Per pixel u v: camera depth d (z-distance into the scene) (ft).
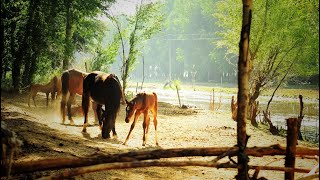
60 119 49.80
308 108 95.40
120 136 41.78
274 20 69.41
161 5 88.74
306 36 71.31
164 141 40.73
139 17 86.17
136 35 88.38
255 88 69.26
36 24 71.82
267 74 68.74
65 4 76.64
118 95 38.93
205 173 27.63
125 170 25.58
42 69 78.48
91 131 42.52
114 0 87.30
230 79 254.47
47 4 72.90
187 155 15.94
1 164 14.21
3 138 13.99
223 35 79.41
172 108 86.53
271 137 50.39
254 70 69.41
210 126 56.29
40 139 29.91
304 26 70.85
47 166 14.85
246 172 16.02
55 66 85.97
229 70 252.01
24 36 70.59
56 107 56.24
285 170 16.99
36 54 72.59
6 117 38.91
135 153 15.56
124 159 15.38
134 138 41.11
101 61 88.12
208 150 16.10
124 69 88.07
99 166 14.89
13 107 49.06
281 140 47.98
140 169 26.55
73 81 47.47
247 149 16.70
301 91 152.05
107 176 23.15
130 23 87.04
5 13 63.05
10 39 68.23
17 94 68.33
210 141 42.70
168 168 28.19
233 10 74.69
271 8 69.36
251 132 54.54
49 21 74.95
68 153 26.40
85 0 79.46
